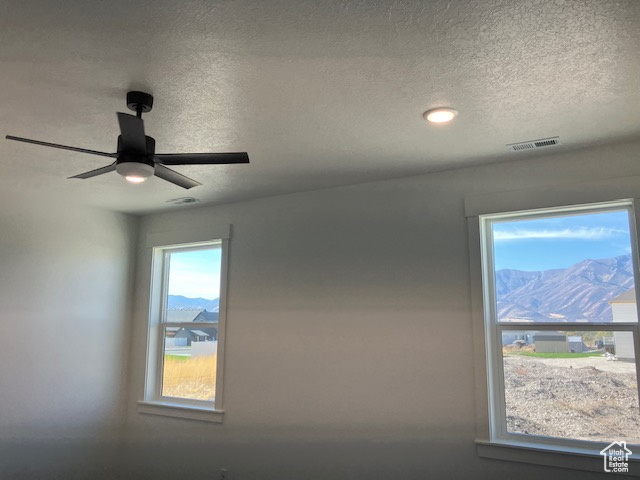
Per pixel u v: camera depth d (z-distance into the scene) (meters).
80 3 1.69
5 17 1.76
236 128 2.79
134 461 4.69
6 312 3.98
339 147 3.10
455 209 3.52
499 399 3.28
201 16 1.76
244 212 4.50
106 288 4.78
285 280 4.18
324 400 3.84
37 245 4.23
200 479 4.30
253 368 4.21
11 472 3.93
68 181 3.85
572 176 3.14
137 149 2.29
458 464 3.27
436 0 1.67
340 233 3.98
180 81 2.24
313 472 3.79
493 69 2.14
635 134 2.87
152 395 4.82
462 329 3.39
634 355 2.92
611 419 2.94
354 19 1.78
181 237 4.82
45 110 2.54
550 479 2.97
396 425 3.53
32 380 4.12
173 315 4.92
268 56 2.03
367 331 3.74
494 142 3.01
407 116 2.63
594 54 2.01
